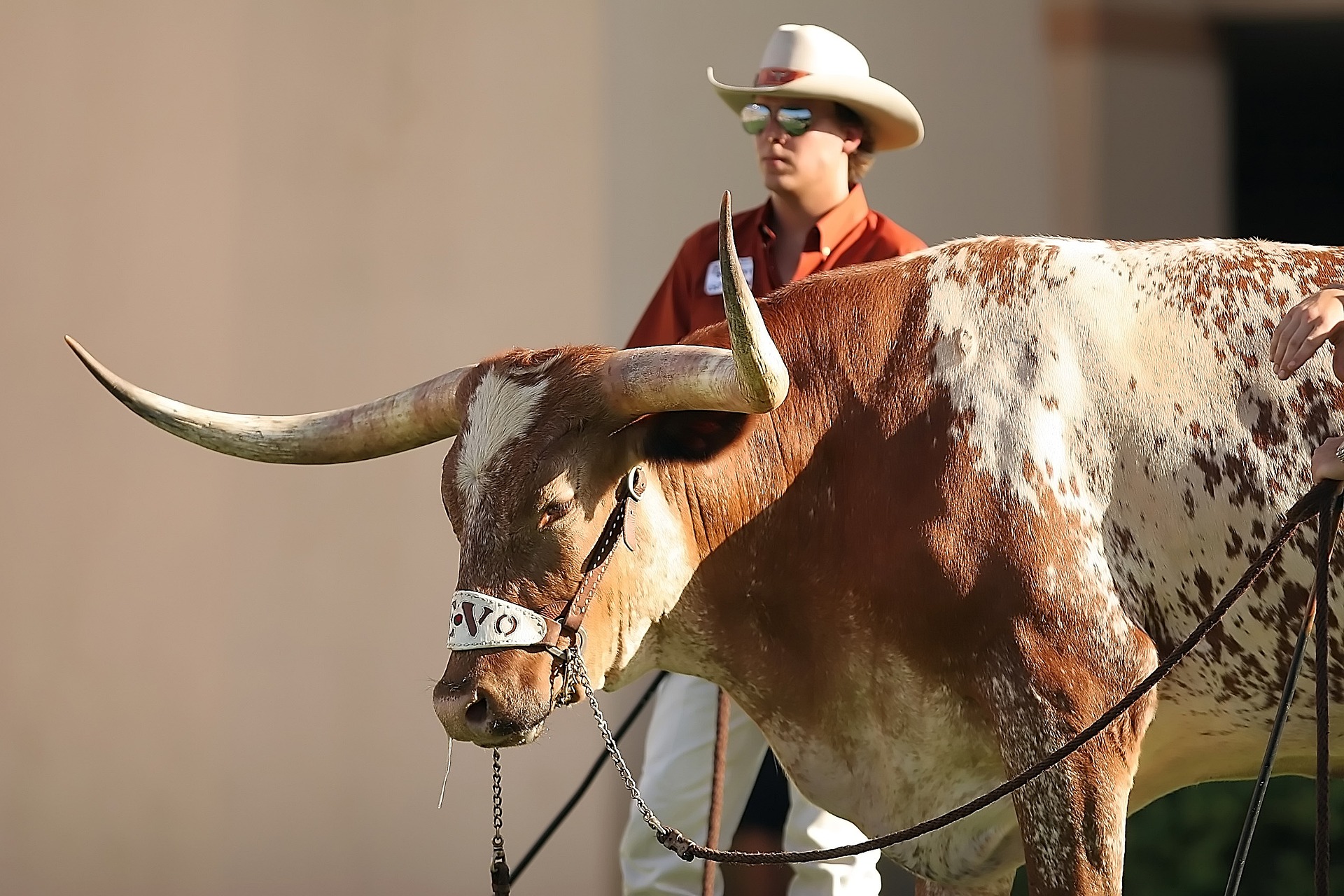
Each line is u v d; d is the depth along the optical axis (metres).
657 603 12.59
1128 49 25.16
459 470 12.05
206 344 25.45
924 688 12.33
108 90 25.81
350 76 25.52
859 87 15.67
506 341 24.89
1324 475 10.77
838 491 12.54
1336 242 30.31
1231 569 11.84
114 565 25.41
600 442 12.02
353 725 24.84
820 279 13.16
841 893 15.48
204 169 25.64
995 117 24.47
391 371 25.19
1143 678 11.73
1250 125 30.22
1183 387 11.98
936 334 12.52
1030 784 11.69
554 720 24.16
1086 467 12.01
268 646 25.06
